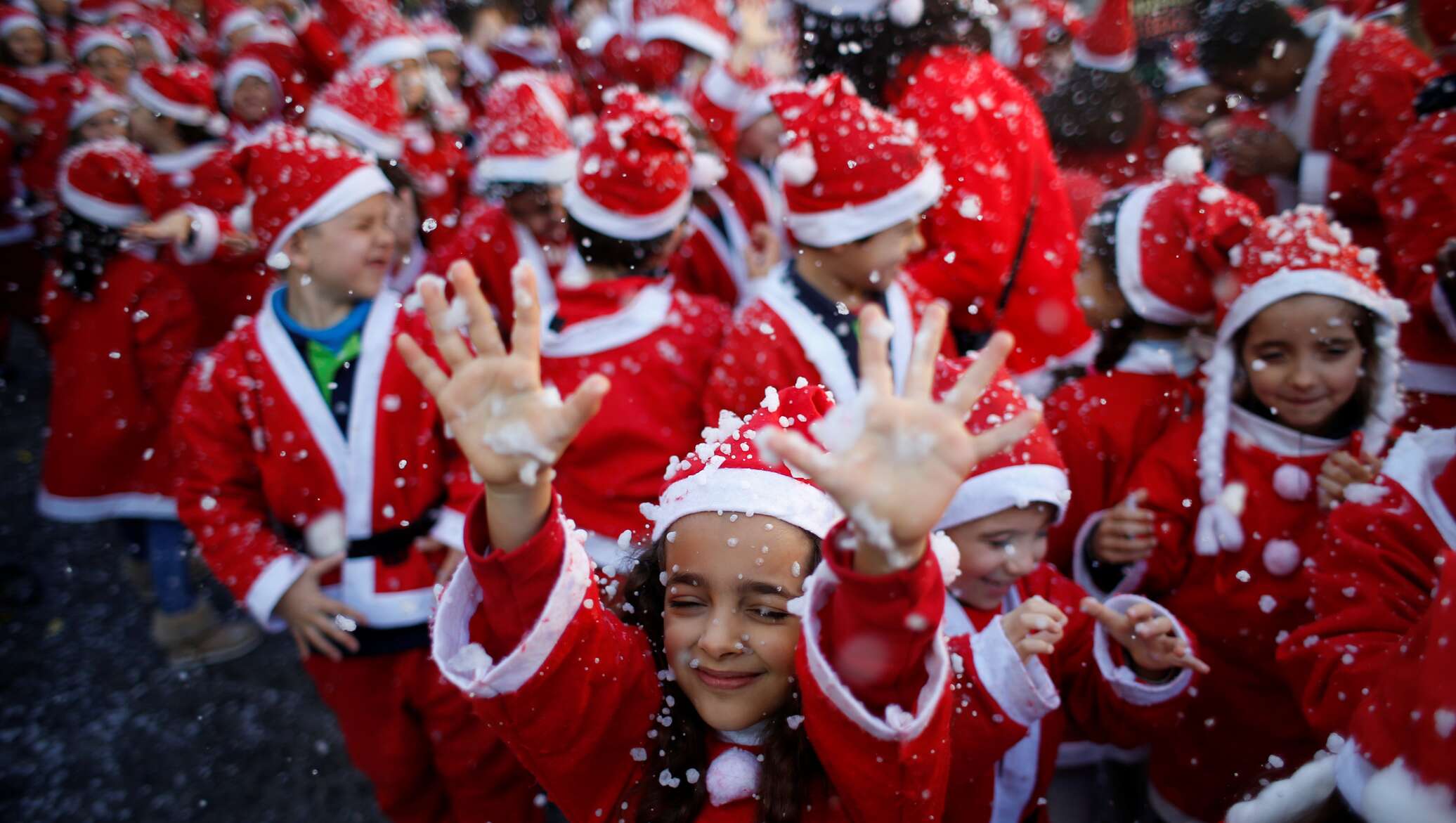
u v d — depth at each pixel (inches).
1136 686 72.2
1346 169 133.9
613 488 98.7
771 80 144.1
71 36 283.3
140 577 151.7
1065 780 92.3
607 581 78.7
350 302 96.0
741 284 135.8
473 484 95.5
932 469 43.1
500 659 56.1
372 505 92.8
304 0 262.7
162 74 170.9
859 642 46.7
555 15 231.0
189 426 93.9
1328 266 78.7
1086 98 148.3
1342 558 68.1
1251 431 84.1
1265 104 144.1
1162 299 90.3
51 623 152.0
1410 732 47.8
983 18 104.7
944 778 52.8
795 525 55.1
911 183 88.4
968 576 76.2
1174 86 161.5
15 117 210.2
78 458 137.6
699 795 58.4
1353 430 83.1
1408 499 67.5
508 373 48.8
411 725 97.5
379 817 114.3
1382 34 136.9
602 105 207.0
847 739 49.6
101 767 123.2
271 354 93.1
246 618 146.6
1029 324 105.8
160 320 138.6
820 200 88.7
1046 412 96.0
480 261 133.5
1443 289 94.1
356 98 142.5
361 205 93.0
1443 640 47.2
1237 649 83.7
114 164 136.7
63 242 135.8
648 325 102.0
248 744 126.3
